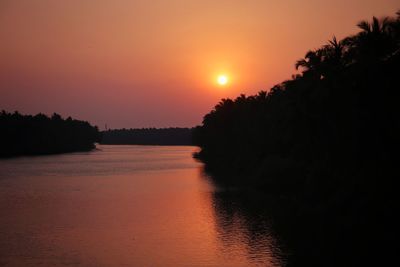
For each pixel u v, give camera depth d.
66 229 40.03
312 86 47.94
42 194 63.16
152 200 56.34
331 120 44.91
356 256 29.80
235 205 51.22
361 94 38.66
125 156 176.88
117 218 44.75
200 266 29.27
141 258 31.09
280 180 61.00
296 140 57.75
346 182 43.84
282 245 33.41
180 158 158.50
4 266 29.58
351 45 41.56
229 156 105.75
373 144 38.62
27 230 39.69
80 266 29.50
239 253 31.86
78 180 82.44
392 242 31.66
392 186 36.94
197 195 60.06
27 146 192.75
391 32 37.81
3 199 58.38
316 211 44.03
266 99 89.94
